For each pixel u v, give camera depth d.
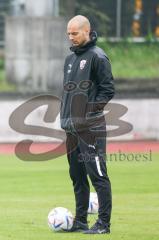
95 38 26.59
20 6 99.19
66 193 38.47
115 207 33.97
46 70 80.44
